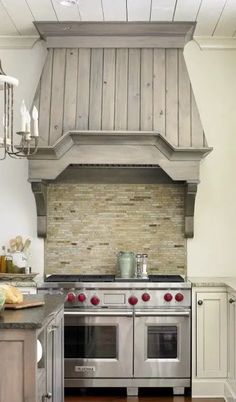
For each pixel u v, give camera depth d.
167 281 4.48
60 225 5.01
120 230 5.01
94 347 4.43
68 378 4.43
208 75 5.00
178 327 4.42
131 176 4.98
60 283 4.43
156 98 4.68
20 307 2.97
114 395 4.48
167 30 4.71
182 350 4.41
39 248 4.97
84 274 4.99
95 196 5.02
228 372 4.34
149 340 4.44
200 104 4.99
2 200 4.99
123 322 4.42
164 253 4.98
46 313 2.82
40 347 2.72
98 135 4.45
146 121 4.64
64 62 4.76
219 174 4.98
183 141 4.60
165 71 4.74
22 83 5.02
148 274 4.97
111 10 4.40
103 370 4.42
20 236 4.89
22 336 2.55
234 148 4.97
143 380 4.43
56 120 4.63
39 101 4.67
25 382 2.54
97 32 4.73
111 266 5.00
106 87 4.70
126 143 4.52
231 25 4.67
